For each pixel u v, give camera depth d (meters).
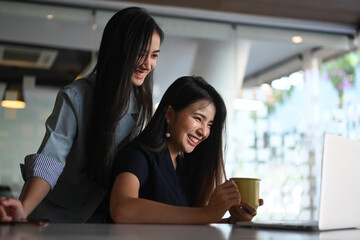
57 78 3.93
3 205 1.21
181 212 1.34
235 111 4.37
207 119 1.66
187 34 4.38
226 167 4.28
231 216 1.53
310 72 4.62
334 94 4.64
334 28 4.74
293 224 1.19
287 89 4.52
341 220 1.26
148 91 1.77
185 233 1.00
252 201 1.47
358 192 1.36
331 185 1.21
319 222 1.16
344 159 1.27
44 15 4.02
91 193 1.63
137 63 1.62
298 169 4.42
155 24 1.67
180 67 4.28
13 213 1.24
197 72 4.33
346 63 4.73
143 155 1.54
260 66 4.50
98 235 0.90
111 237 0.87
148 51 1.64
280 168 4.38
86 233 0.93
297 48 4.64
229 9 4.39
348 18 4.59
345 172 1.28
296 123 4.49
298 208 4.39
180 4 4.28
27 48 3.93
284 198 4.37
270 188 4.35
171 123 1.65
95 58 4.07
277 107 4.46
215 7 4.35
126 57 1.60
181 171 1.77
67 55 4.00
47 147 1.53
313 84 4.61
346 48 4.77
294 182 4.40
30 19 3.99
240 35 4.51
